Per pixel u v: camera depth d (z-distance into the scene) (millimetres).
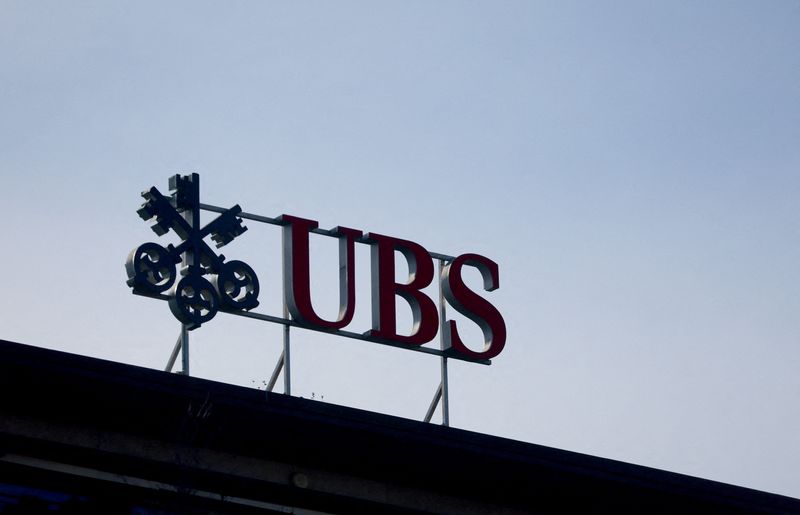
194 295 36094
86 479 31594
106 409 31406
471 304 39719
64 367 30625
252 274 37219
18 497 30969
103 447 31688
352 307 38094
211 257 36875
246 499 33062
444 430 34281
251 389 32250
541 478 35719
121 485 31781
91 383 30922
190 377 31672
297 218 38188
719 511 37812
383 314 38375
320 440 33250
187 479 31188
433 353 38906
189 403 31656
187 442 31219
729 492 37625
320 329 37469
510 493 35906
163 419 31812
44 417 31359
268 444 32969
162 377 31422
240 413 32188
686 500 37312
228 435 32438
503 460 34938
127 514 31656
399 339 38375
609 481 36219
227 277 36812
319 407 32938
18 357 30281
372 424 33469
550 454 35531
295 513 33594
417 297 38969
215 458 32688
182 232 36844
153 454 32062
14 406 31000
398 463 34312
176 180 37500
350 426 33219
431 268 39375
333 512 34094
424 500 35188
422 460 34406
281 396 32531
